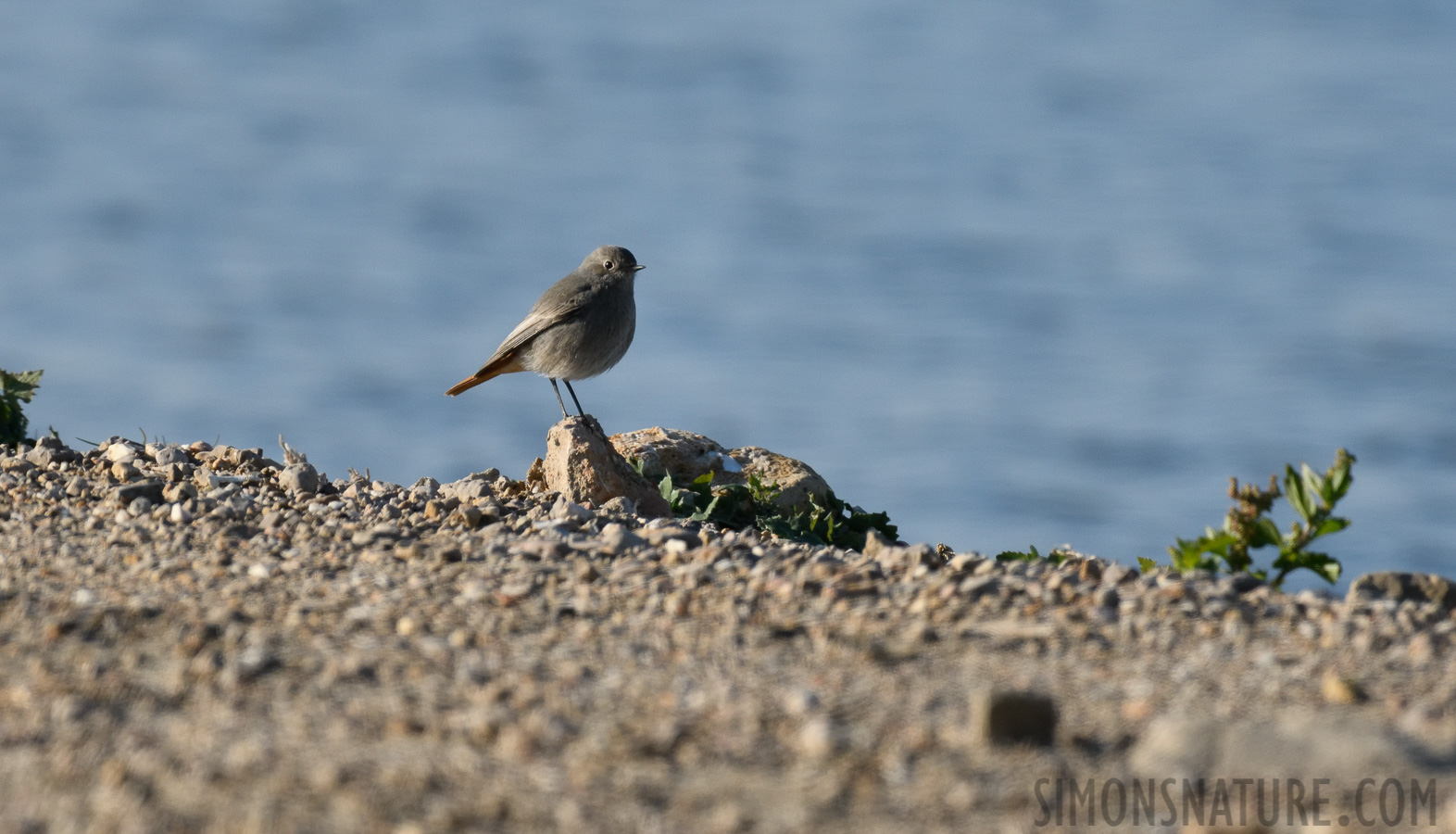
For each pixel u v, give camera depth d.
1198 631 9.28
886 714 7.93
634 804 6.98
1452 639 9.02
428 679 8.42
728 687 8.30
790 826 6.80
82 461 14.42
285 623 9.40
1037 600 9.80
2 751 7.50
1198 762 7.29
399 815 6.84
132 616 9.41
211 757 7.40
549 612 9.62
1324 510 11.50
